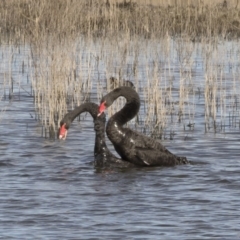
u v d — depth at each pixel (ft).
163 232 32.01
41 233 31.86
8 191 38.75
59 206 35.96
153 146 45.09
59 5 67.51
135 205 36.17
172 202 36.70
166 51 72.84
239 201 36.83
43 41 60.13
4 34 88.94
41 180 41.24
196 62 81.97
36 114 60.18
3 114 61.62
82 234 31.76
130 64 74.13
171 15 94.38
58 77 57.77
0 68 81.20
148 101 56.54
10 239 31.01
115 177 42.01
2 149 49.32
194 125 57.98
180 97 59.77
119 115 44.88
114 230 32.30
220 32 93.09
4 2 90.58
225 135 54.65
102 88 65.87
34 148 49.78
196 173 42.78
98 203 36.52
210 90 63.52
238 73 74.23
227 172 42.96
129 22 82.48
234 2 109.91
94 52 74.74
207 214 34.63
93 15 75.25
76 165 44.98
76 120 59.72
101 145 45.42
